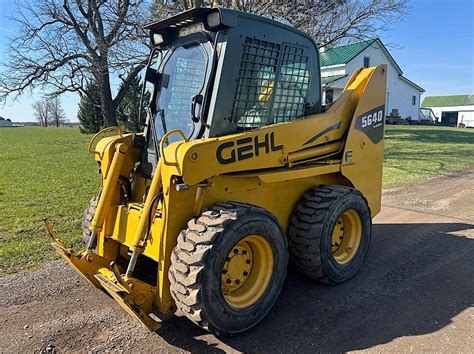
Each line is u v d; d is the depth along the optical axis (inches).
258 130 134.3
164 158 118.0
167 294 123.3
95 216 146.2
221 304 116.9
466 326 130.3
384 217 260.7
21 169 493.4
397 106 1593.3
